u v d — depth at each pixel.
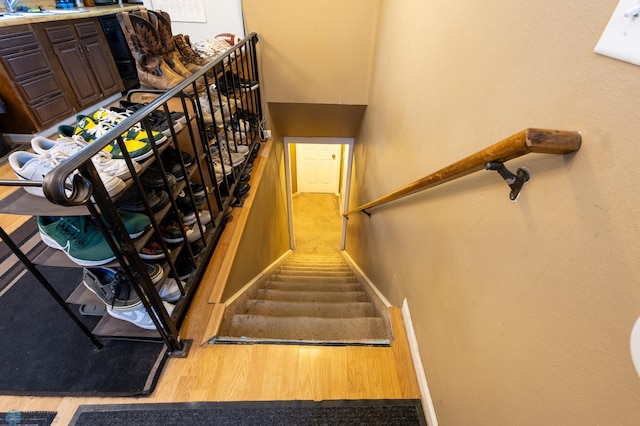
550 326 0.50
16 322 1.23
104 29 3.09
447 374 0.90
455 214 0.88
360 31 2.44
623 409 0.38
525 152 0.47
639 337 0.33
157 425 0.95
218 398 1.03
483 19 0.74
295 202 5.94
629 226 0.37
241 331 1.41
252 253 2.20
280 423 0.98
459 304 0.84
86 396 1.00
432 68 1.12
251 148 2.40
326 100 2.80
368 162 2.73
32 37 2.34
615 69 0.38
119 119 1.09
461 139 0.85
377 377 1.13
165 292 1.18
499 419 0.64
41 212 0.82
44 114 2.49
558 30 0.48
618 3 0.37
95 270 1.01
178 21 2.67
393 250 1.67
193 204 1.27
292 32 2.45
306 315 1.76
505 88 0.64
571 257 0.46
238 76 1.98
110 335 1.11
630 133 0.36
